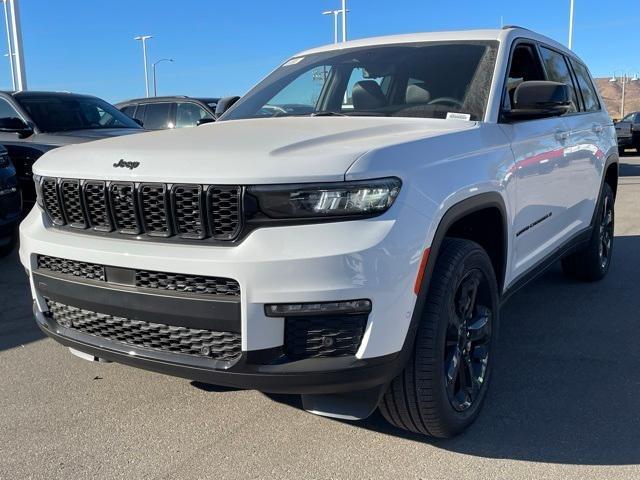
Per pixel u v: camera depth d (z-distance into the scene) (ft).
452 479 8.64
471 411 9.81
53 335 9.74
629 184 45.03
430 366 8.68
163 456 9.29
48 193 9.73
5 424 10.28
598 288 18.04
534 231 12.68
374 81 12.57
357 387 8.04
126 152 8.97
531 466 8.95
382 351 7.89
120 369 12.54
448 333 9.30
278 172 7.66
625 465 8.95
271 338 7.80
